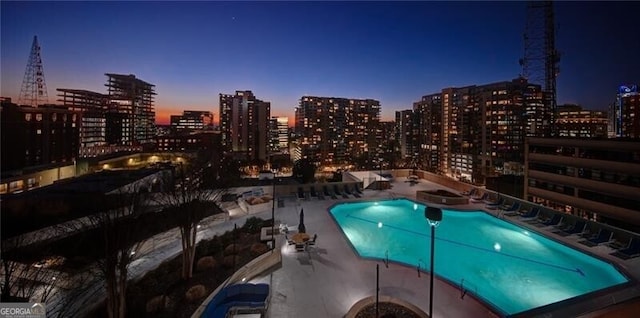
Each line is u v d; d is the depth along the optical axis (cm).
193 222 1385
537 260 1709
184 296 1161
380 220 2409
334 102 17262
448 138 12394
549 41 7188
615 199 3569
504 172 9188
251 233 1930
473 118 11262
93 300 1181
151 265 1522
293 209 2478
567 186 4128
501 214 2333
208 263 1422
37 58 11038
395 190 3153
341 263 1520
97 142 14150
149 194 2114
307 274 1408
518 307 1280
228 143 17712
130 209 1241
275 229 1934
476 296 1214
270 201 2609
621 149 3528
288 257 1588
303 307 1152
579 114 14862
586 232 1914
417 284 1322
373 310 1073
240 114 15662
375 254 1809
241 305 1098
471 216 2430
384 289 1280
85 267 1273
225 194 2636
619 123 11694
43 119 7431
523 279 1510
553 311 1034
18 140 6894
